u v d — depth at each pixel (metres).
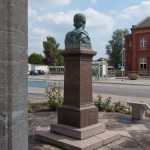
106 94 20.55
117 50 97.62
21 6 3.13
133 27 63.91
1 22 2.84
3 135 2.91
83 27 7.08
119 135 7.13
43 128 8.38
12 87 2.97
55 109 11.80
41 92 20.88
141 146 6.50
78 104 6.72
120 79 48.88
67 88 7.00
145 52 62.03
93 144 6.17
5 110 2.92
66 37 7.09
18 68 3.11
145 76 59.09
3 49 2.87
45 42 84.81
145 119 10.05
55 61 81.88
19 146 3.18
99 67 44.88
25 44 3.28
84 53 6.73
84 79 6.84
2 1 2.83
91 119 6.92
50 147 6.35
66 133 6.71
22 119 3.26
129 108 12.09
